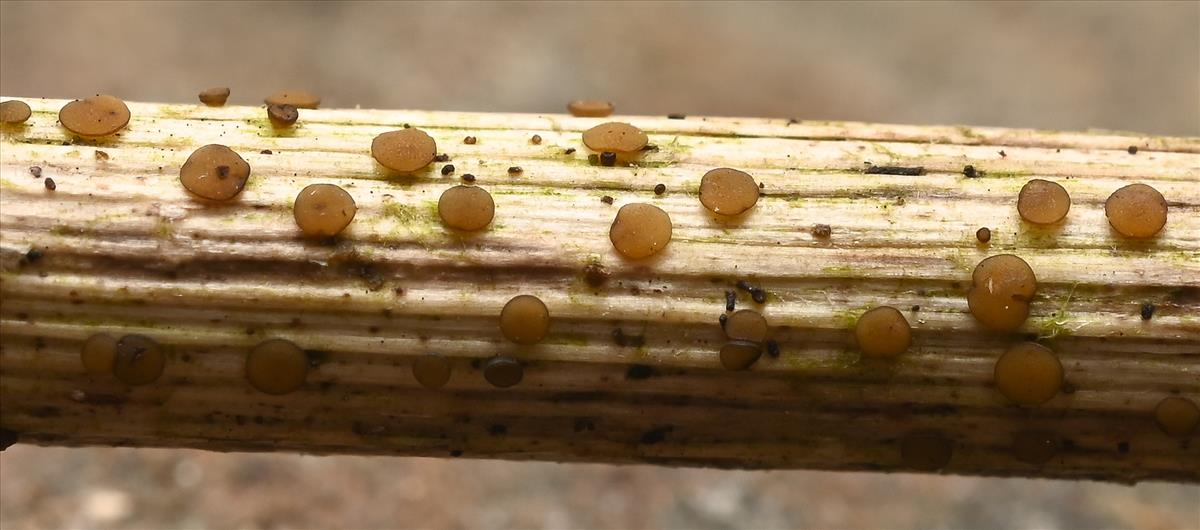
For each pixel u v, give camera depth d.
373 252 0.05
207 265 0.05
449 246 0.05
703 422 0.06
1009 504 0.11
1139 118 0.16
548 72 0.15
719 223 0.06
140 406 0.06
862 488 0.11
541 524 0.11
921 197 0.06
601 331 0.06
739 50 0.16
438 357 0.06
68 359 0.05
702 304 0.06
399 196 0.06
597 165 0.06
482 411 0.06
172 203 0.05
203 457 0.11
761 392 0.06
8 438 0.06
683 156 0.06
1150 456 0.06
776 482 0.11
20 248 0.05
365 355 0.06
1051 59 0.16
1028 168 0.06
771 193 0.06
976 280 0.06
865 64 0.16
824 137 0.06
